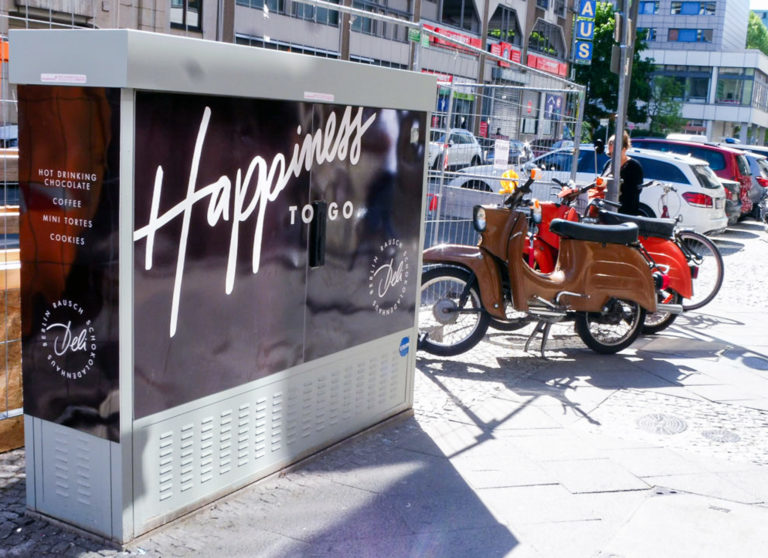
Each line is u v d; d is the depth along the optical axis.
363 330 4.59
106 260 3.15
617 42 8.77
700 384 6.30
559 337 7.42
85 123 3.11
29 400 3.48
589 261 6.54
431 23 33.66
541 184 9.91
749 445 5.08
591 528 3.85
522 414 5.36
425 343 6.44
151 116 3.15
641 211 14.77
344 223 4.30
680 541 3.77
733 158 17.77
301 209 4.00
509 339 7.25
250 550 3.46
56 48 3.10
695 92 94.50
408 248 4.86
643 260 6.71
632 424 5.33
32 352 3.43
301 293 4.09
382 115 4.46
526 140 9.50
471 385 5.90
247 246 3.71
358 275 4.48
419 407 5.35
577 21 33.88
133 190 3.12
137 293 3.22
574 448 4.83
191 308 3.47
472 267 6.27
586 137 32.00
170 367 3.42
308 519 3.75
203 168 3.42
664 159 14.64
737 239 16.66
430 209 8.12
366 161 4.40
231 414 3.78
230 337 3.70
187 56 3.20
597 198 8.41
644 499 4.20
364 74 4.24
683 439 5.12
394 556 3.49
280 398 4.06
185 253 3.40
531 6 42.25
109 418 3.27
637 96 48.44
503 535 3.73
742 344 7.61
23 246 3.35
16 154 4.25
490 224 6.25
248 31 6.51
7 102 4.13
